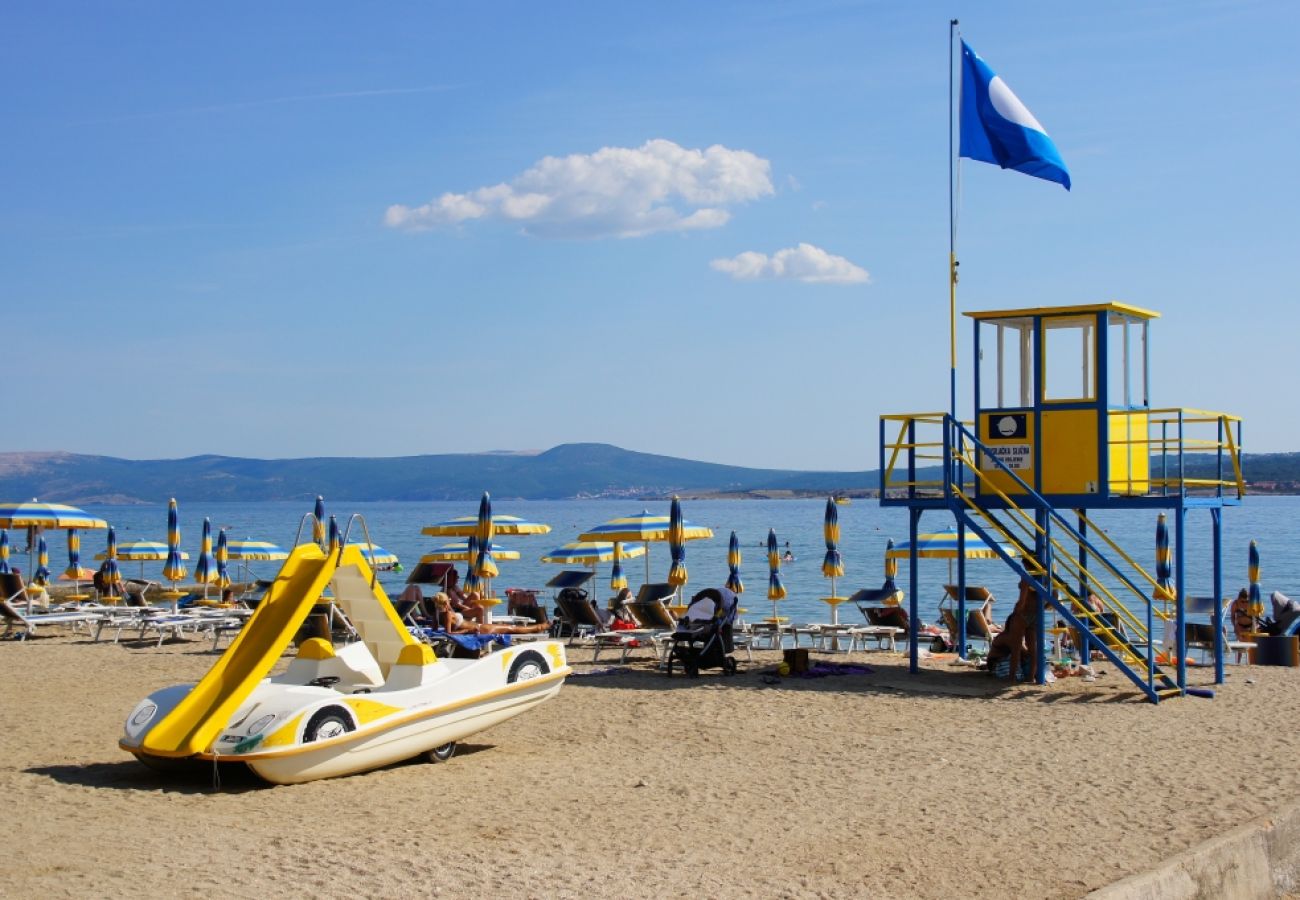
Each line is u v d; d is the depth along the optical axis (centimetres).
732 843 851
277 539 9138
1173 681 1614
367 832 867
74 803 955
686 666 1731
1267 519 12125
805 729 1313
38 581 3250
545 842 847
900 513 17475
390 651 1227
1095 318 1586
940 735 1275
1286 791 1009
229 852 802
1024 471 1638
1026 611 1645
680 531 2289
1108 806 961
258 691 1060
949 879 771
